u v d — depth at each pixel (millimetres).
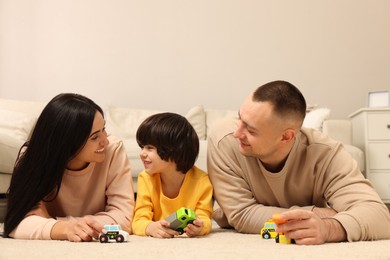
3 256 802
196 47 3301
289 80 3297
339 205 1198
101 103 3236
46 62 3223
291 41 3314
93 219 1094
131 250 869
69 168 1292
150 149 1279
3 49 3201
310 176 1270
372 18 3328
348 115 3252
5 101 2783
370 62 3307
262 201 1347
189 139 1286
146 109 3246
